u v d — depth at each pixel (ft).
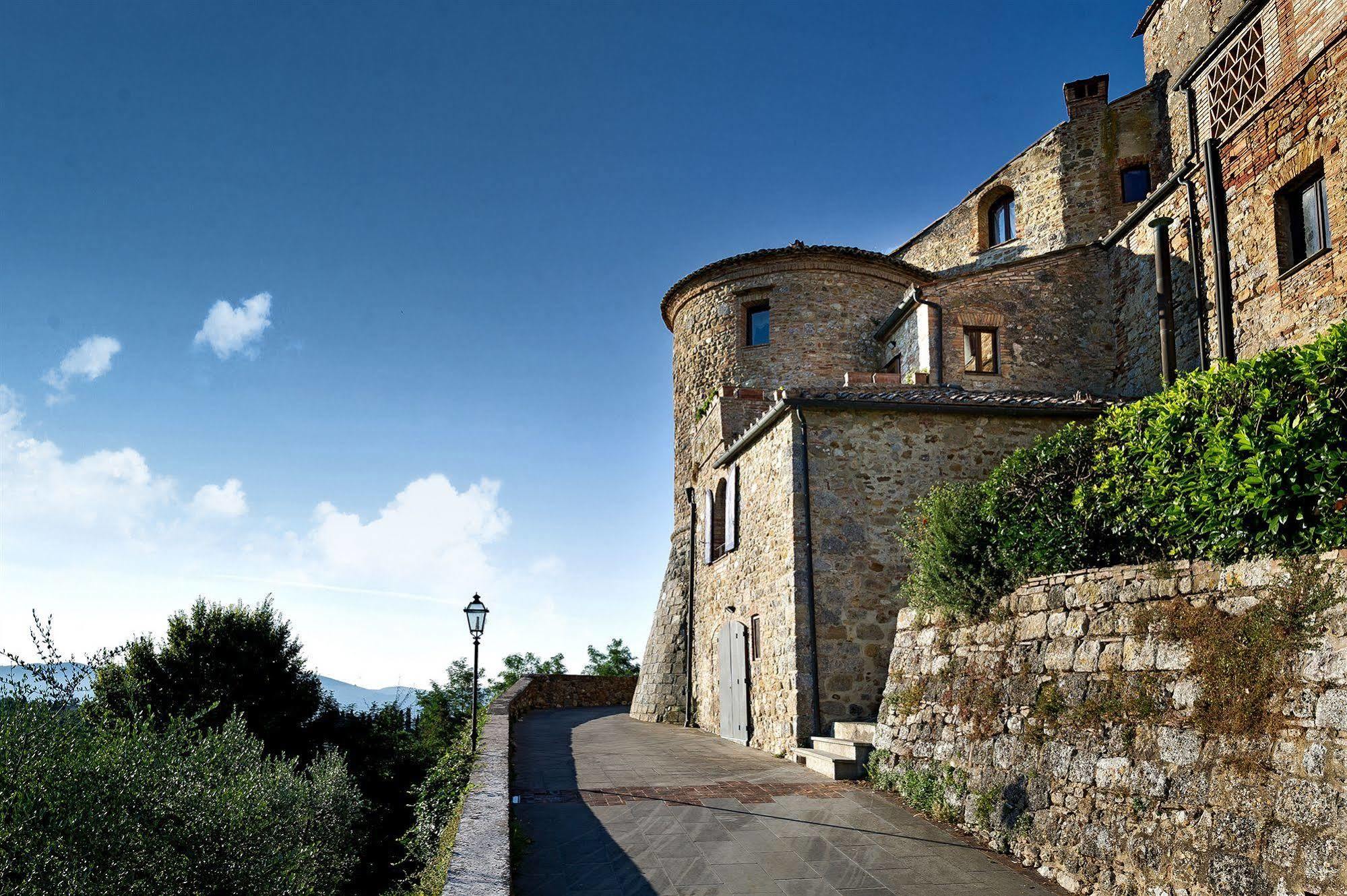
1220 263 43.45
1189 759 18.52
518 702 63.57
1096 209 69.87
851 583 39.83
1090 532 25.26
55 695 24.64
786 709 40.01
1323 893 14.78
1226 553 19.72
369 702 61.36
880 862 22.52
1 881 19.62
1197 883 17.33
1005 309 57.26
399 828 46.73
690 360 75.36
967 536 29.60
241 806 25.93
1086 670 22.71
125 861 21.95
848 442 41.52
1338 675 15.79
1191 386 22.67
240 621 55.98
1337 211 36.70
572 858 22.94
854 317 69.92
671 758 40.68
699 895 20.07
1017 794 23.65
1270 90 40.98
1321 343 18.75
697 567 61.57
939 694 29.45
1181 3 64.64
